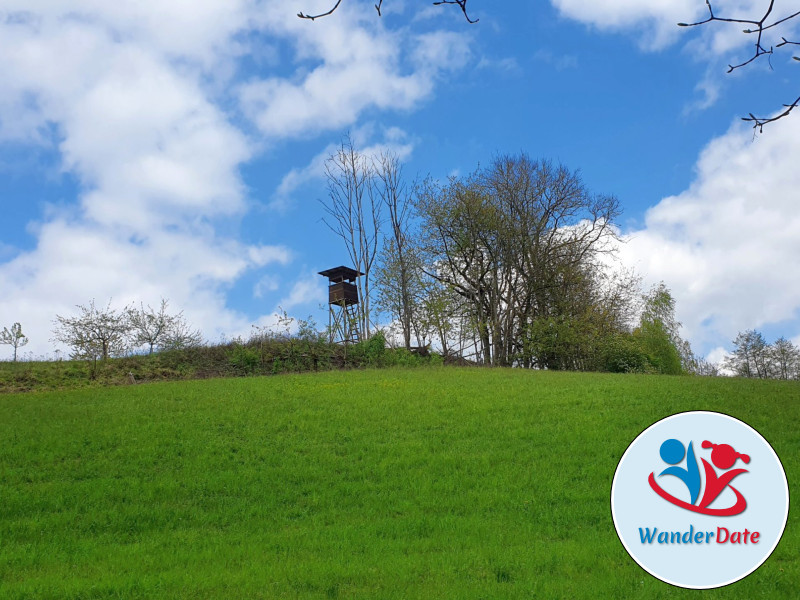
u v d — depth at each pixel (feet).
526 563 35.76
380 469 55.83
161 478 53.42
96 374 102.37
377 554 38.17
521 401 78.74
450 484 51.80
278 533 42.96
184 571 35.47
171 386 88.53
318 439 64.49
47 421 67.72
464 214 151.43
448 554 37.70
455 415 72.64
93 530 43.78
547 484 51.01
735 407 72.02
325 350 124.67
